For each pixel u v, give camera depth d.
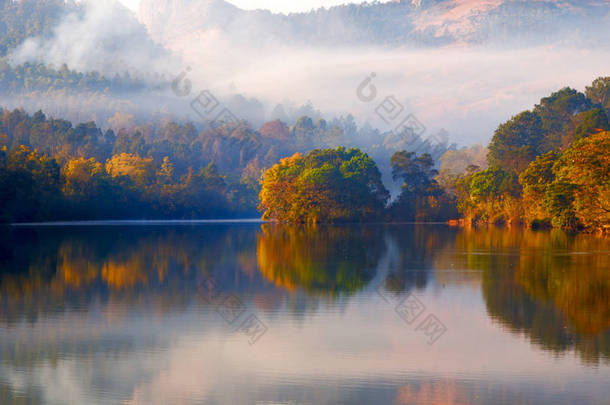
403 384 24.47
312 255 68.38
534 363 26.69
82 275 50.53
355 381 24.77
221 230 124.50
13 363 26.92
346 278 49.62
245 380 24.89
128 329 32.31
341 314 36.22
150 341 30.17
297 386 24.33
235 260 62.66
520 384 24.27
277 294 42.31
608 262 59.31
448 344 29.69
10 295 41.34
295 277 50.25
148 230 120.69
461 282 47.22
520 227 137.62
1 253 67.75
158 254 68.25
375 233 113.12
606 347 28.91
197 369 26.22
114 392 23.73
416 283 46.88
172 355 28.11
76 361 27.16
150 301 39.62
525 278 48.81
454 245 82.25
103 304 38.53
